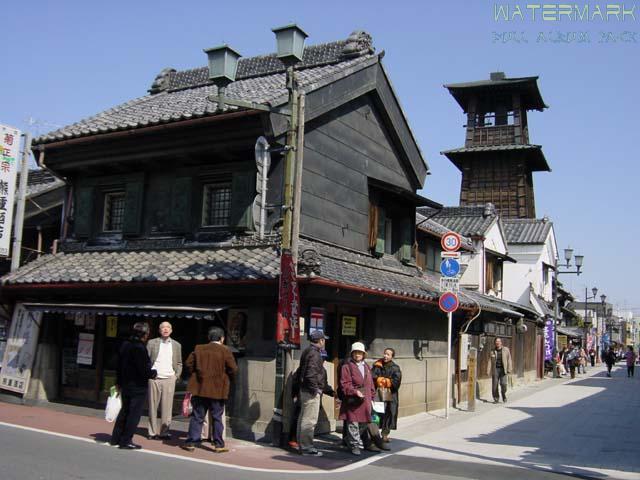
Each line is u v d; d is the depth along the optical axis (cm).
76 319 1404
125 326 1334
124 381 920
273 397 1066
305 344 1119
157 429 1027
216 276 1103
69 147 1442
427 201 1620
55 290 1338
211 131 1252
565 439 1238
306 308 1125
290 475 816
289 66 1038
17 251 1470
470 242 2639
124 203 1477
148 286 1200
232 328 1162
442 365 1678
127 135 1337
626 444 1196
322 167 1352
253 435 1067
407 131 1712
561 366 3694
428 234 1988
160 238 1373
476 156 4550
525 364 2892
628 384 2872
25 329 1409
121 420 930
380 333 1352
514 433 1295
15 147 1448
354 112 1494
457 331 1758
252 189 1269
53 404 1332
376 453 1021
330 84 1352
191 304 1183
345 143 1448
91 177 1508
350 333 1305
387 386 1104
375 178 1567
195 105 1442
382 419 1091
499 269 2984
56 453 843
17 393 1381
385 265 1560
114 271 1275
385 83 1598
